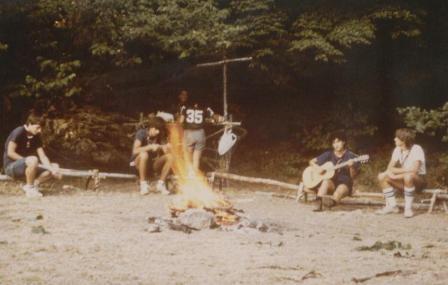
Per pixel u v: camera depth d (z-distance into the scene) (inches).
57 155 647.1
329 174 458.3
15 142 482.6
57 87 623.8
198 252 301.0
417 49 724.0
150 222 371.9
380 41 720.3
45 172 484.4
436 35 719.7
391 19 687.1
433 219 429.4
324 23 666.2
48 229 349.4
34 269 262.2
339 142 463.8
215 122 575.8
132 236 334.6
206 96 740.0
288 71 712.4
